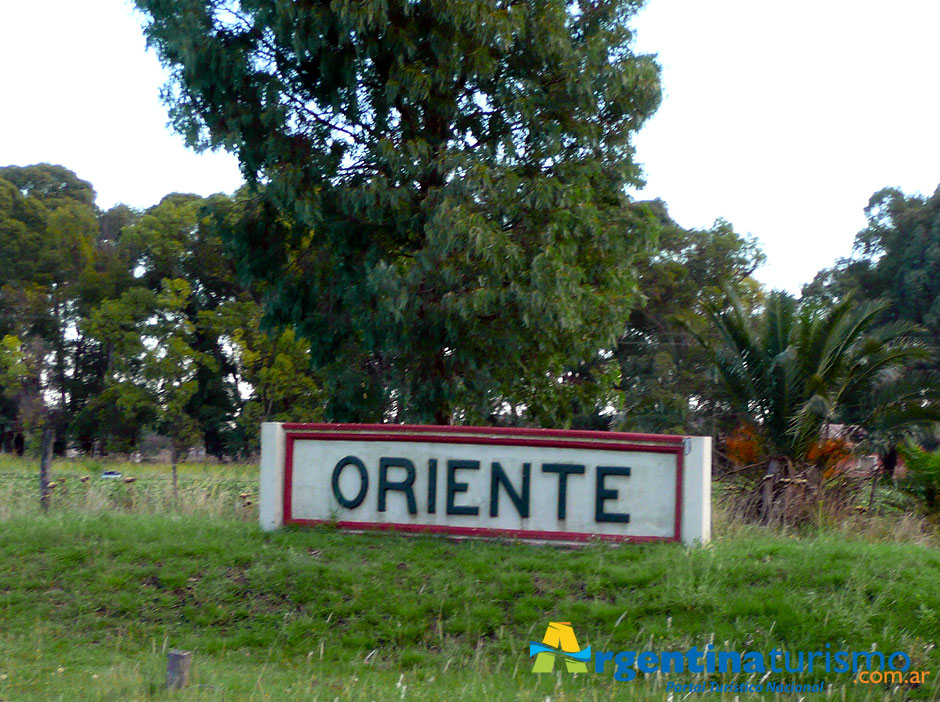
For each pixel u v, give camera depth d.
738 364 13.86
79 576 8.74
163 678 6.71
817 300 14.16
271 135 12.33
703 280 30.94
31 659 7.25
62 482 13.80
